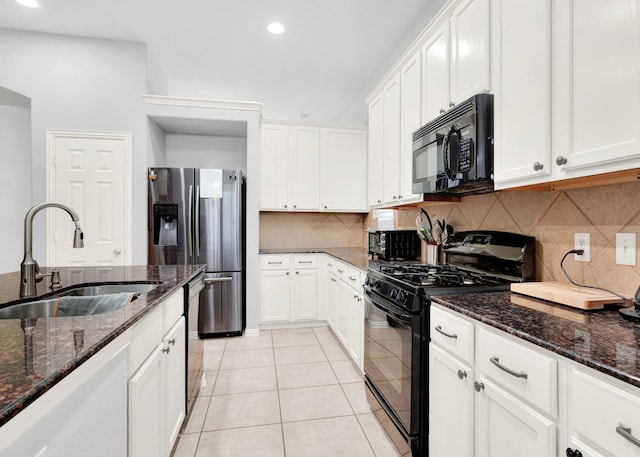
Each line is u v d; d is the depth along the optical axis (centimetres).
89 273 191
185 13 264
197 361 212
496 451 98
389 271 190
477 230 192
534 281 153
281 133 370
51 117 300
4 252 338
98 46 306
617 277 117
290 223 409
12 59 295
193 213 317
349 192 385
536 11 117
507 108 132
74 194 303
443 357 125
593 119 97
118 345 92
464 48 160
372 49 313
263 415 194
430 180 183
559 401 78
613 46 91
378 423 186
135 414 103
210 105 326
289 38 296
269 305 350
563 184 124
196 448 166
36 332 84
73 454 69
